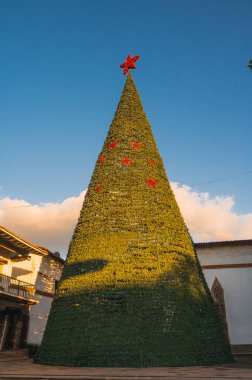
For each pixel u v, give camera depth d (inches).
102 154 613.6
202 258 964.0
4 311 836.0
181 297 474.6
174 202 581.6
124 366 406.9
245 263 930.7
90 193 574.2
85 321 448.1
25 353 776.3
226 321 871.1
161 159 633.6
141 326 436.5
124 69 740.0
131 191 550.9
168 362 414.9
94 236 521.0
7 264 885.2
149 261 489.1
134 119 644.1
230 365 442.3
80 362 418.0
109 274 478.3
